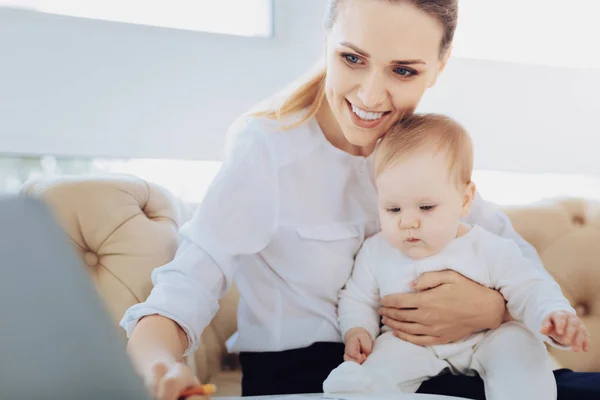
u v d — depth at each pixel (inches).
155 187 39.7
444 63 32.8
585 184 65.3
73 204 35.9
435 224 31.6
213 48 50.0
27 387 7.9
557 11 61.1
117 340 8.9
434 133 31.9
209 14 51.0
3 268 9.2
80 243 35.7
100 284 35.1
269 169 32.5
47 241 9.9
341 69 30.5
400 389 29.8
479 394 28.4
